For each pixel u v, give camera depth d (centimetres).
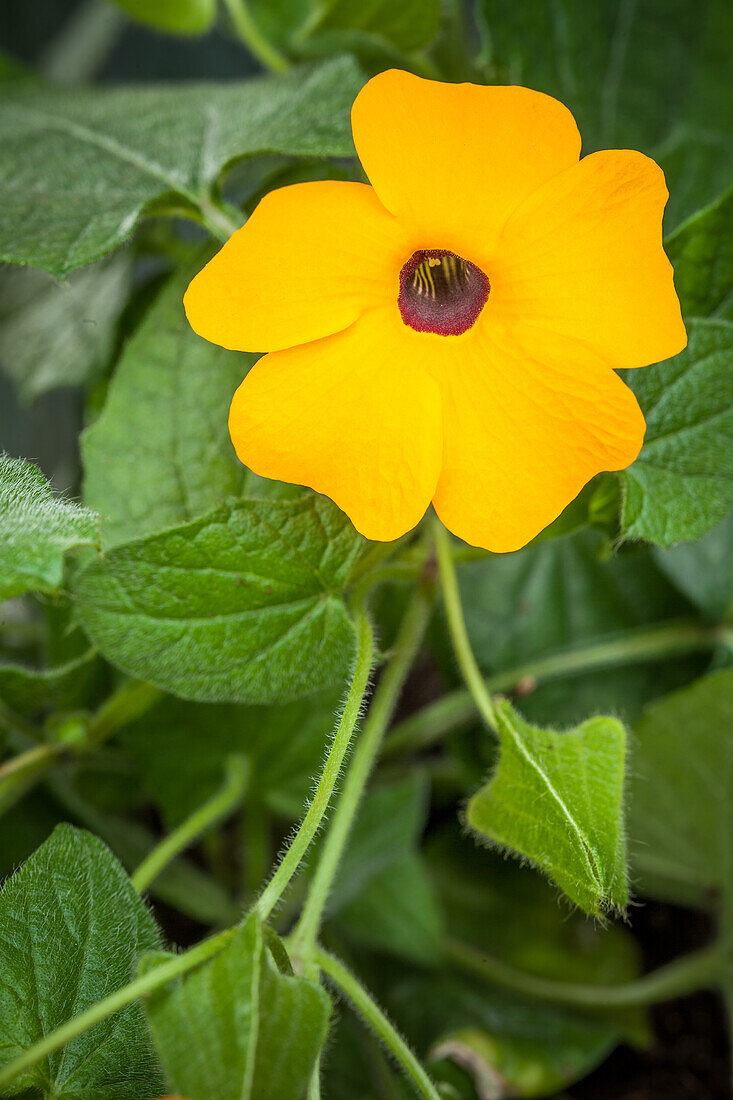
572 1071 30
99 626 25
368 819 30
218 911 30
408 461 24
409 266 24
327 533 25
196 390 27
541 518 24
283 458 24
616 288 23
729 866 30
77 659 27
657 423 26
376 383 24
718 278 26
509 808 25
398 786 30
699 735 29
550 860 24
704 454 26
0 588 23
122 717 27
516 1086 30
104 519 25
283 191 23
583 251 23
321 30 30
